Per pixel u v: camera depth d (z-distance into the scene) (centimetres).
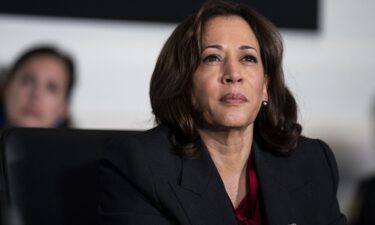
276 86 383
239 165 374
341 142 685
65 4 629
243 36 356
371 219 634
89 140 367
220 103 345
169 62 364
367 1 698
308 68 680
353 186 683
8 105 616
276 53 374
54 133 361
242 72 349
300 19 679
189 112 361
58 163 355
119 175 346
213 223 339
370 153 692
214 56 352
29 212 344
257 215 368
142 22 645
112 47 639
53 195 351
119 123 639
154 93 372
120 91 641
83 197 357
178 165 352
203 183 348
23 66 615
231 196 372
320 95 682
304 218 370
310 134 677
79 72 630
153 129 370
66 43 630
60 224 350
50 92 620
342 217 392
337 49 690
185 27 362
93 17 635
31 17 621
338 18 691
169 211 336
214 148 369
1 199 376
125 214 333
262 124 389
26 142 350
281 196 369
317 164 398
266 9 670
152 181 337
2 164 347
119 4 640
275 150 387
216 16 363
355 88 692
